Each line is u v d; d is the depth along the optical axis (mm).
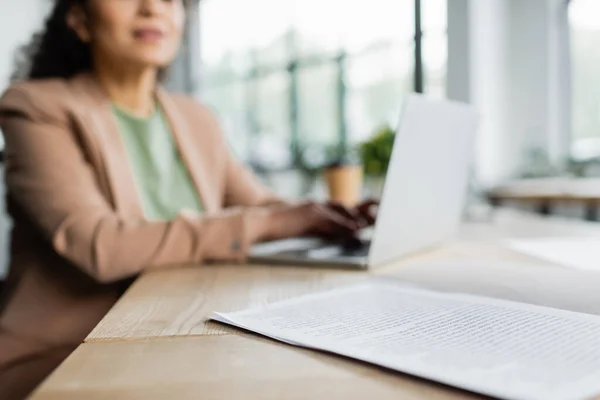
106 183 939
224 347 370
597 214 2908
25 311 764
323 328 402
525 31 4043
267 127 6121
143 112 1140
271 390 289
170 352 360
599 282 585
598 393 263
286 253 776
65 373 319
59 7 1133
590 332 373
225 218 790
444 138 792
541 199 2627
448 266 712
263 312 462
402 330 389
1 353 693
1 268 1063
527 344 347
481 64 3594
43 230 778
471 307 460
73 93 1005
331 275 672
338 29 5477
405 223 749
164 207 1082
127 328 424
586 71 3801
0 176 1043
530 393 263
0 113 916
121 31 1015
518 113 4098
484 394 270
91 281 803
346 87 5531
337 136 5617
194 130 1207
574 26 3863
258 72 6094
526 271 662
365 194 1675
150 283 631
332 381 300
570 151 3906
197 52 4672
